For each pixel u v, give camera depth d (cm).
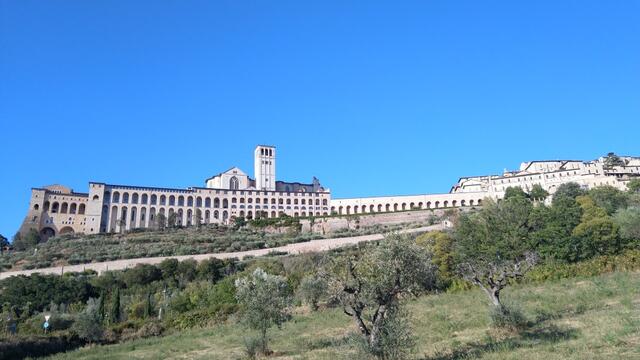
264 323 3691
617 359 2114
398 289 2609
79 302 7494
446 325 3653
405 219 16162
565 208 7419
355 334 2591
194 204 19988
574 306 3694
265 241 12556
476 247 6850
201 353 3984
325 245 10850
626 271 5022
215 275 8850
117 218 18662
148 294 7475
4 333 5391
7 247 14962
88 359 4097
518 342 2714
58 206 18312
